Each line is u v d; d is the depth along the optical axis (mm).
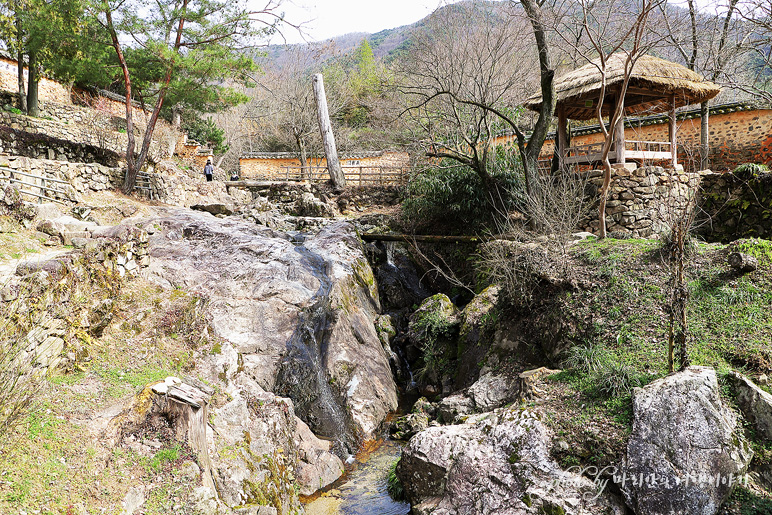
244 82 14219
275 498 5633
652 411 5078
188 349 6758
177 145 22609
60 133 15414
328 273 10469
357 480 6945
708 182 10953
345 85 31203
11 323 4895
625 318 6875
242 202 17141
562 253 8242
